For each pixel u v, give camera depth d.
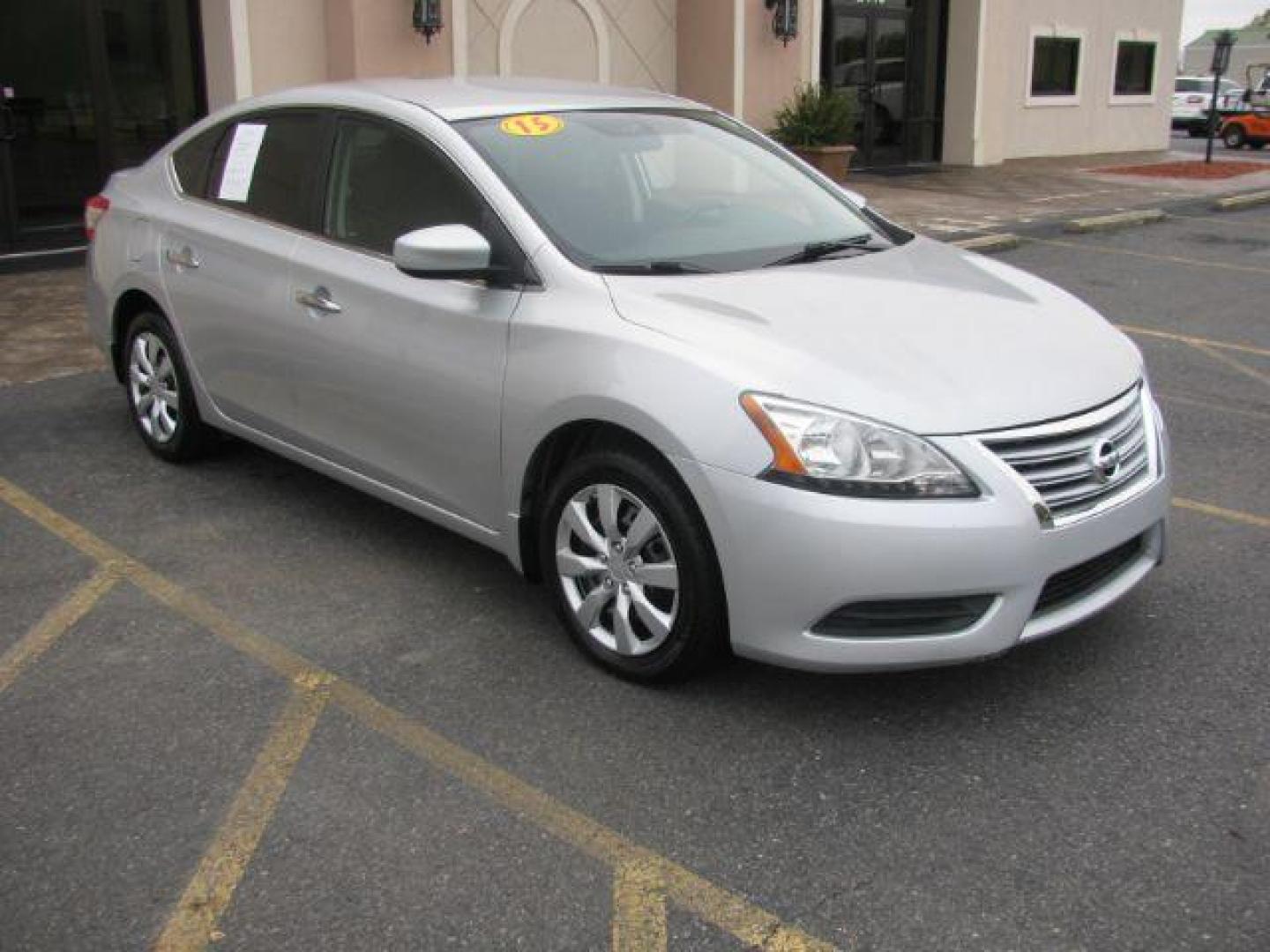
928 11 20.52
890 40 19.98
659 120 4.78
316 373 4.59
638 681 3.73
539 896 2.83
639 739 3.47
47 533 4.89
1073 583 3.51
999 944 2.68
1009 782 3.27
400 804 3.17
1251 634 4.07
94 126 11.34
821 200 4.85
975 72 20.59
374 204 4.47
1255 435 6.27
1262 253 12.27
